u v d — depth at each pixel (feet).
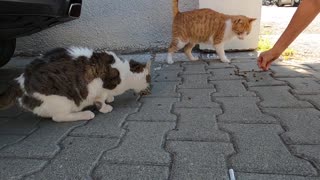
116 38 5.56
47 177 1.95
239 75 3.99
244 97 3.20
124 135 2.47
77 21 5.51
